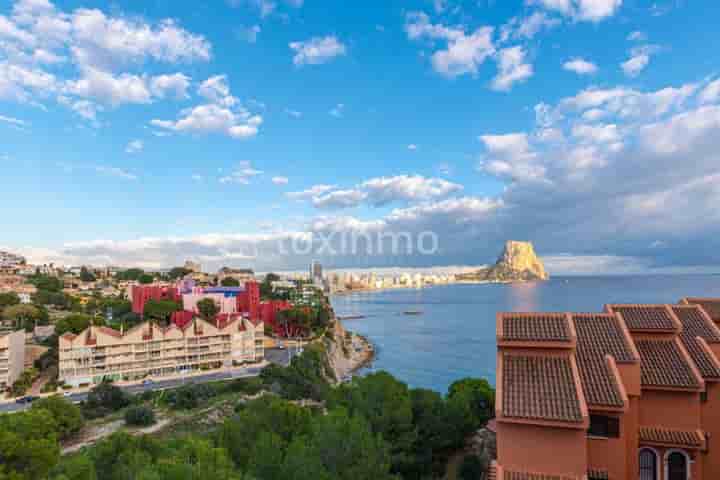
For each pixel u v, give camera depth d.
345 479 29.28
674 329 29.30
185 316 134.00
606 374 26.33
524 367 27.11
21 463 28.88
